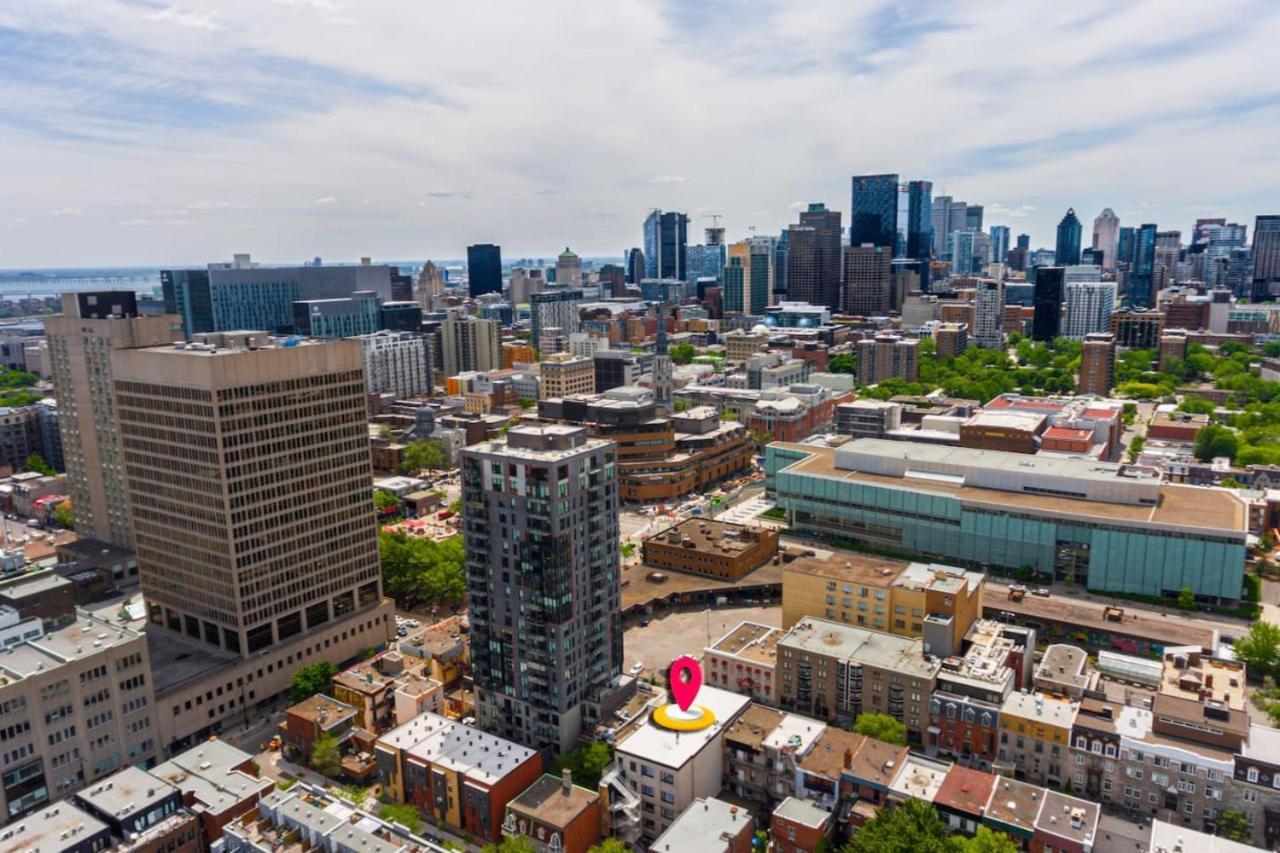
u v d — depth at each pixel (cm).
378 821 15350
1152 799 17238
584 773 18150
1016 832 15362
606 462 19575
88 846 14725
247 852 14712
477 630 19962
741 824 15838
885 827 14950
